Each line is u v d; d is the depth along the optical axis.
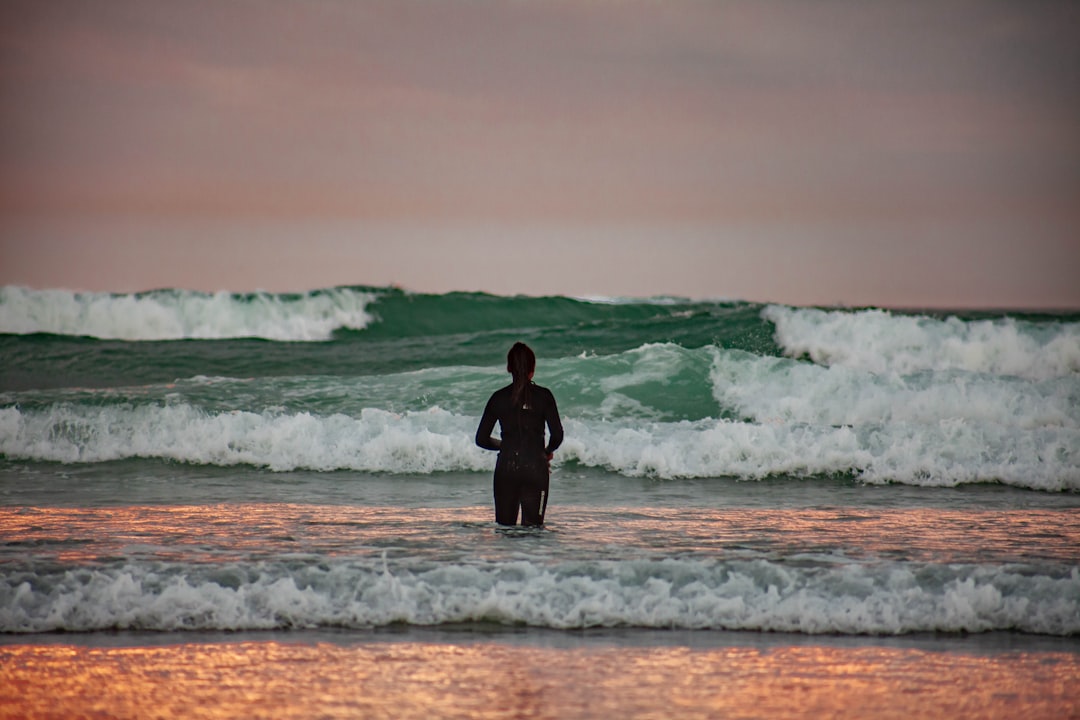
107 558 5.71
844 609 5.07
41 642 4.68
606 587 5.29
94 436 10.58
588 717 3.76
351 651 4.58
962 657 4.57
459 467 10.05
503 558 5.77
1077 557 5.99
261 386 12.70
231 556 5.80
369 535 6.51
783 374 12.67
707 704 3.92
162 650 4.58
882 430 10.54
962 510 7.96
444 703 3.91
